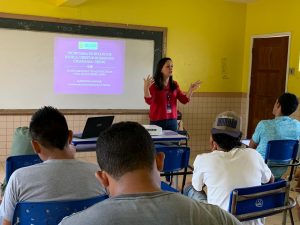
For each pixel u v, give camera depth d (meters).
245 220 2.12
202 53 6.77
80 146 3.63
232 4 6.88
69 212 1.61
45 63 5.75
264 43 6.64
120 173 0.96
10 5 5.45
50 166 1.63
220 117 2.43
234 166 2.29
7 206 1.64
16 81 5.62
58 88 5.88
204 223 0.92
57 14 5.71
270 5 6.45
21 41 5.56
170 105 4.77
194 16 6.62
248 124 7.05
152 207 0.91
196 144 6.96
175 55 6.57
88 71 6.02
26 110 5.73
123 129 1.00
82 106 6.07
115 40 6.10
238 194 2.05
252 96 6.95
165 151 3.32
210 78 6.90
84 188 1.63
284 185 2.21
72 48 5.87
